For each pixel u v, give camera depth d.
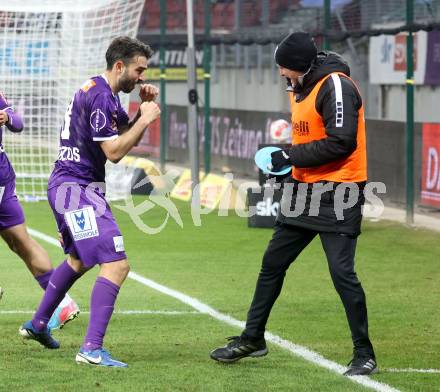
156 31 78.69
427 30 39.66
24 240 21.66
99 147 18.86
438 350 20.50
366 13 62.06
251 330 19.05
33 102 52.91
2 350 20.05
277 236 18.88
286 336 21.67
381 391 17.12
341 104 17.81
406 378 18.09
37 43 49.16
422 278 29.70
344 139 17.73
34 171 51.34
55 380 17.70
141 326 22.56
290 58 17.95
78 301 25.58
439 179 43.66
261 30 68.06
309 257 33.50
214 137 62.00
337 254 18.22
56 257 33.12
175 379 17.84
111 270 18.88
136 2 47.69
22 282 28.23
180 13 78.69
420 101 60.94
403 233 39.16
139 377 17.97
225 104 77.81
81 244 18.91
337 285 18.28
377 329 22.58
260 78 72.38
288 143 39.56
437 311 24.75
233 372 18.42
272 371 18.50
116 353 19.91
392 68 62.66
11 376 17.97
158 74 79.38
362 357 18.36
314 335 21.80
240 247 35.59
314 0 66.38
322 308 24.92
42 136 53.16
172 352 20.05
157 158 67.69
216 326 22.62
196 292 26.95
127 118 19.39
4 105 21.48
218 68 78.12
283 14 67.38
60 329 22.08
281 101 69.44
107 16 47.44
